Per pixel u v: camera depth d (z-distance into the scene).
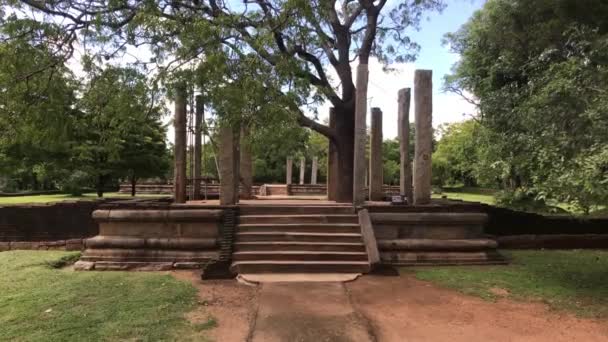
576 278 7.93
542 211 12.83
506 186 15.88
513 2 12.16
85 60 8.57
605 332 5.38
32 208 14.02
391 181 41.84
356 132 9.95
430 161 10.23
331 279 7.73
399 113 12.55
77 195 27.02
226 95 7.46
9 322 5.50
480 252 9.37
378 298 6.72
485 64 13.97
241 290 7.15
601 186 5.57
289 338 5.04
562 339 5.17
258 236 9.05
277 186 24.61
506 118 9.17
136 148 23.12
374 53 13.99
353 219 9.53
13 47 7.71
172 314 5.83
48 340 4.90
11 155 17.19
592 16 9.85
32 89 8.18
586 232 13.50
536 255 10.33
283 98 7.84
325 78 11.55
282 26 8.41
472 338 5.18
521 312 6.09
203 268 8.62
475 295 6.88
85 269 8.75
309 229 9.29
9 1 7.93
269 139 8.42
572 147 6.27
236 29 8.07
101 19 8.12
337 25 12.39
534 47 10.88
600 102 6.14
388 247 9.22
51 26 8.07
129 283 7.51
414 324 5.62
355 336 5.11
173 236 9.31
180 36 7.70
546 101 6.95
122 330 5.21
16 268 8.80
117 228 9.38
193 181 13.60
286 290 7.00
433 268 8.77
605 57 7.07
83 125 9.05
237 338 5.06
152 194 29.41
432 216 9.51
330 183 13.53
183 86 7.76
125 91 8.23
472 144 13.90
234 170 10.52
